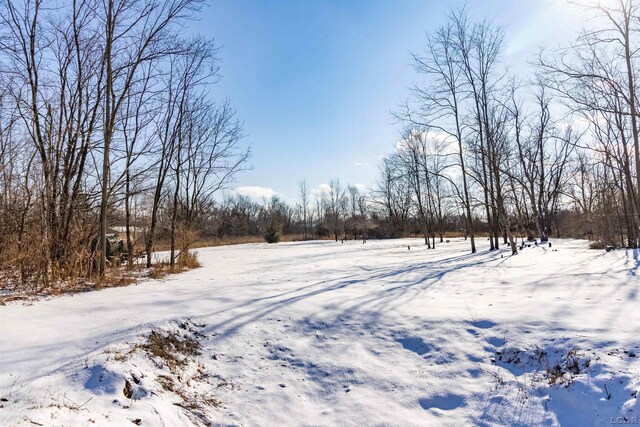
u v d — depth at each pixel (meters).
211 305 7.27
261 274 12.79
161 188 15.91
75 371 4.30
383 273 12.34
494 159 19.61
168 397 4.50
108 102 10.87
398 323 6.54
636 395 4.03
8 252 9.65
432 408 4.73
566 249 20.17
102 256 10.70
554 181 37.19
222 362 5.61
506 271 11.82
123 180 12.79
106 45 10.88
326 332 6.48
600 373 4.55
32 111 10.52
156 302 7.36
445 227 57.28
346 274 12.28
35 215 10.75
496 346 5.63
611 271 10.52
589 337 5.30
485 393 4.80
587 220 31.20
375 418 4.59
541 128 32.94
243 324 6.50
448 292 8.50
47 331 5.32
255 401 4.89
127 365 4.59
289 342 6.15
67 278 10.39
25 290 8.82
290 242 44.41
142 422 3.88
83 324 5.72
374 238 54.16
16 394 3.71
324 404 4.93
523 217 33.97
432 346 5.84
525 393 4.66
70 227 11.49
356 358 5.73
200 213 18.30
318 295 8.25
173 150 15.67
